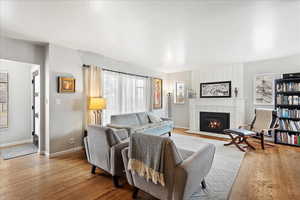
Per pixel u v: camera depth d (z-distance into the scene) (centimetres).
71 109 363
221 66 541
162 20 230
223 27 253
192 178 163
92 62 407
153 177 159
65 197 193
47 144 333
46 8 197
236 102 502
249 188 215
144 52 392
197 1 184
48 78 328
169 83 687
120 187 217
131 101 523
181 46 347
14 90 419
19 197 192
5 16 216
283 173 257
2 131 399
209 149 205
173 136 506
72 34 280
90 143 254
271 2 186
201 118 581
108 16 218
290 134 407
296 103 391
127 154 193
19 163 294
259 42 319
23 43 314
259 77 471
